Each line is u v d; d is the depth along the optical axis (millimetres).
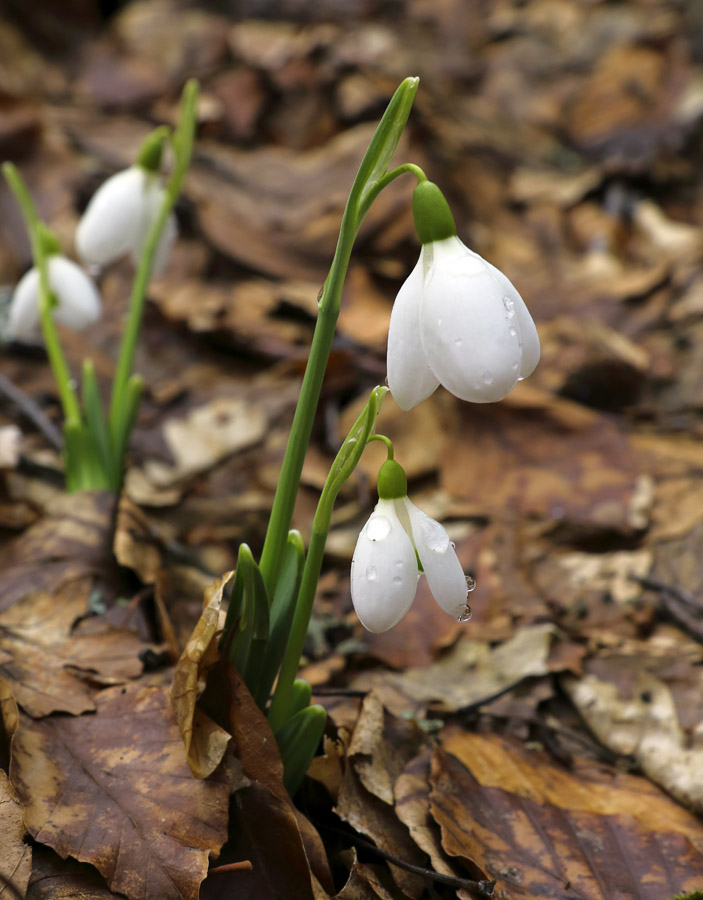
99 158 837
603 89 1181
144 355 676
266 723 415
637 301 781
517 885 421
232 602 416
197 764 413
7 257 722
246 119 1013
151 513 560
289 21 1249
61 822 408
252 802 414
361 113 1003
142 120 978
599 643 493
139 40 1131
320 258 785
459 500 578
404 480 402
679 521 546
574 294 810
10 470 528
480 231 925
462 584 400
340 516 561
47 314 502
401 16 1345
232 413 628
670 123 1114
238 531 557
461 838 425
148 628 466
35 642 450
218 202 819
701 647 491
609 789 452
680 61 1203
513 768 450
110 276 721
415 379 397
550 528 554
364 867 418
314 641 493
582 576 521
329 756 433
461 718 471
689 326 738
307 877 411
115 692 429
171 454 599
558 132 1166
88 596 467
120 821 409
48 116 891
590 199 1018
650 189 1046
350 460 404
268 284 744
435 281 390
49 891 403
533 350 395
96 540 482
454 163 986
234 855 413
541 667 483
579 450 601
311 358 407
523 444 604
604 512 560
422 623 499
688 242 887
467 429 608
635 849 433
